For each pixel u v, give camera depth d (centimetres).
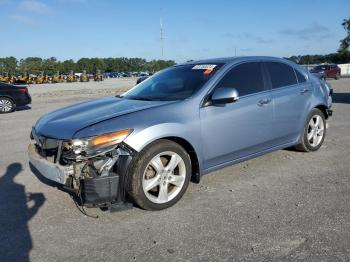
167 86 490
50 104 1708
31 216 401
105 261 310
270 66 541
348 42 7738
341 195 431
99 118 399
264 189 459
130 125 384
